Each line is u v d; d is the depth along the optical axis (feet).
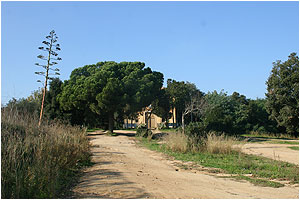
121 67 120.26
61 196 20.66
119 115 124.47
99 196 20.61
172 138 62.80
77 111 119.24
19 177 19.52
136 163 41.96
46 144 27.66
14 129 28.09
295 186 28.58
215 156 51.44
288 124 117.80
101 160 43.04
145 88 106.22
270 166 40.29
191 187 25.71
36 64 74.54
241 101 178.70
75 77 119.75
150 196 21.09
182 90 152.97
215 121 90.33
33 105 68.44
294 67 116.06
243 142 60.85
